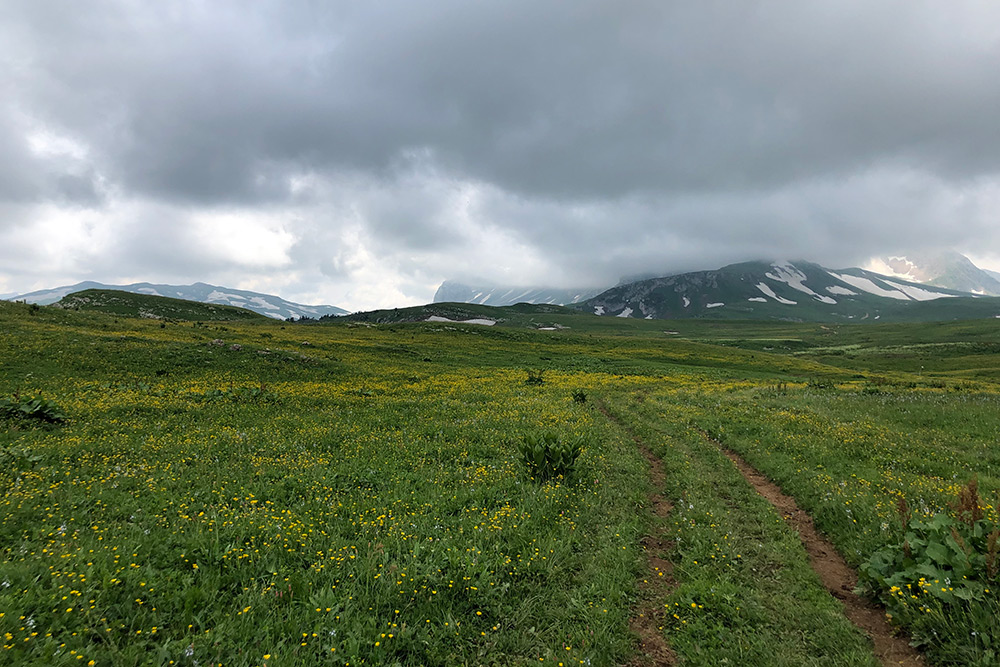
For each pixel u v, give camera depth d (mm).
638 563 8133
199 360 36938
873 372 87562
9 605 5426
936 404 22266
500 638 5926
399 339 84250
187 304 153250
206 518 8805
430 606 6297
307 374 38531
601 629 6137
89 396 22453
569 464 12656
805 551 8766
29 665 4629
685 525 9805
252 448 14680
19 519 8281
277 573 6930
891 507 9594
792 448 15773
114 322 54719
